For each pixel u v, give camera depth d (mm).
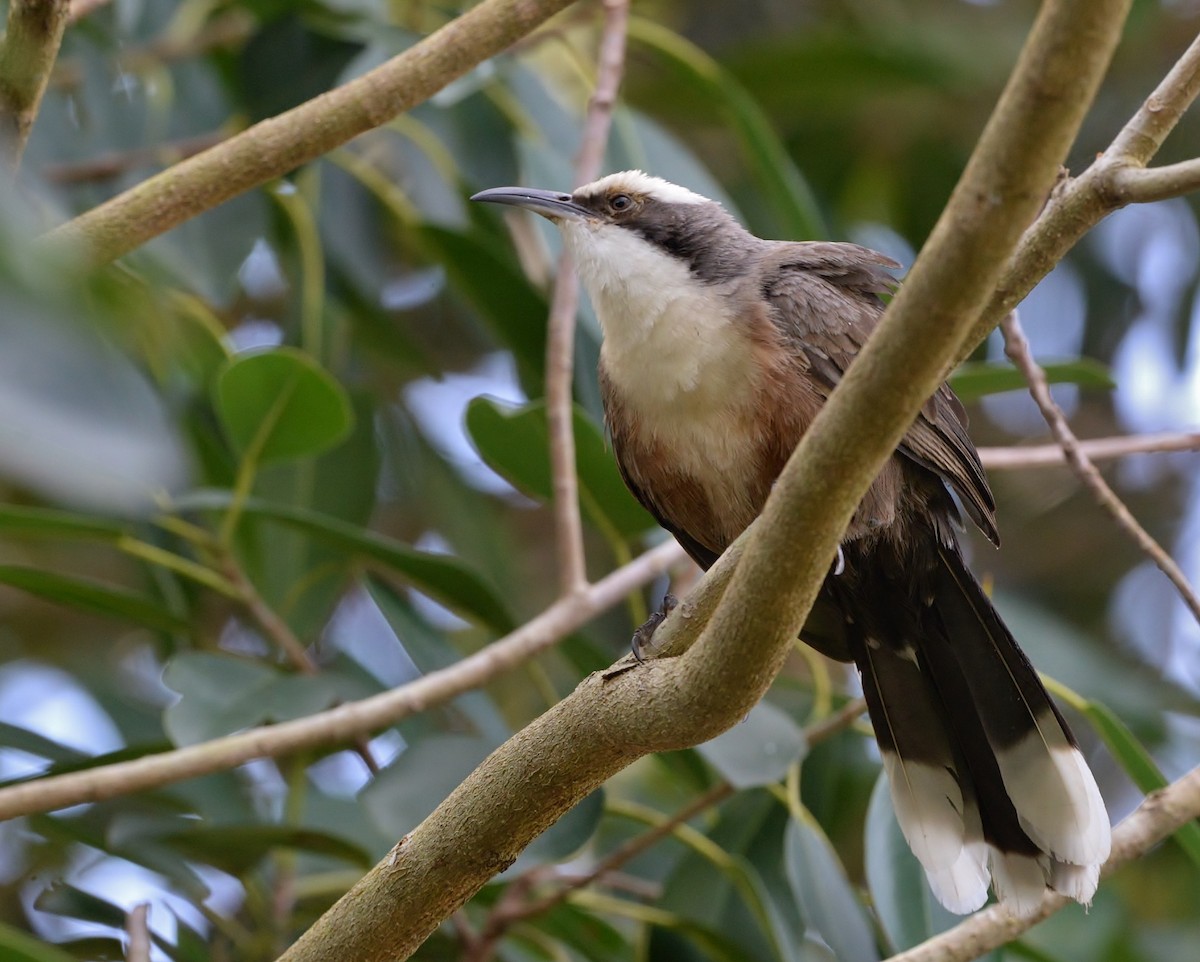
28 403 2439
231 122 11820
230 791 10445
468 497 12945
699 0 16219
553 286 11711
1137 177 5848
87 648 14133
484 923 10133
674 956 9828
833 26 15352
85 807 10164
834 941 8852
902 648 8812
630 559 11500
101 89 11438
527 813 6391
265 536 11172
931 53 13859
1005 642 8578
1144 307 15336
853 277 9359
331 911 6641
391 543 9773
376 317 12539
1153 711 12203
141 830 9406
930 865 8242
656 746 6176
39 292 2453
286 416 9422
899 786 8555
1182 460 15367
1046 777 8234
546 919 10055
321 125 7688
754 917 9812
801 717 10812
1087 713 9156
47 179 10039
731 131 15148
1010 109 4430
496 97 12219
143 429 2764
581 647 10258
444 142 12078
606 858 10906
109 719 11492
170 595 11156
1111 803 14188
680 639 6441
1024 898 7957
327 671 10211
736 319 8867
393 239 14125
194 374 11266
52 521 9453
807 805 10312
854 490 5336
